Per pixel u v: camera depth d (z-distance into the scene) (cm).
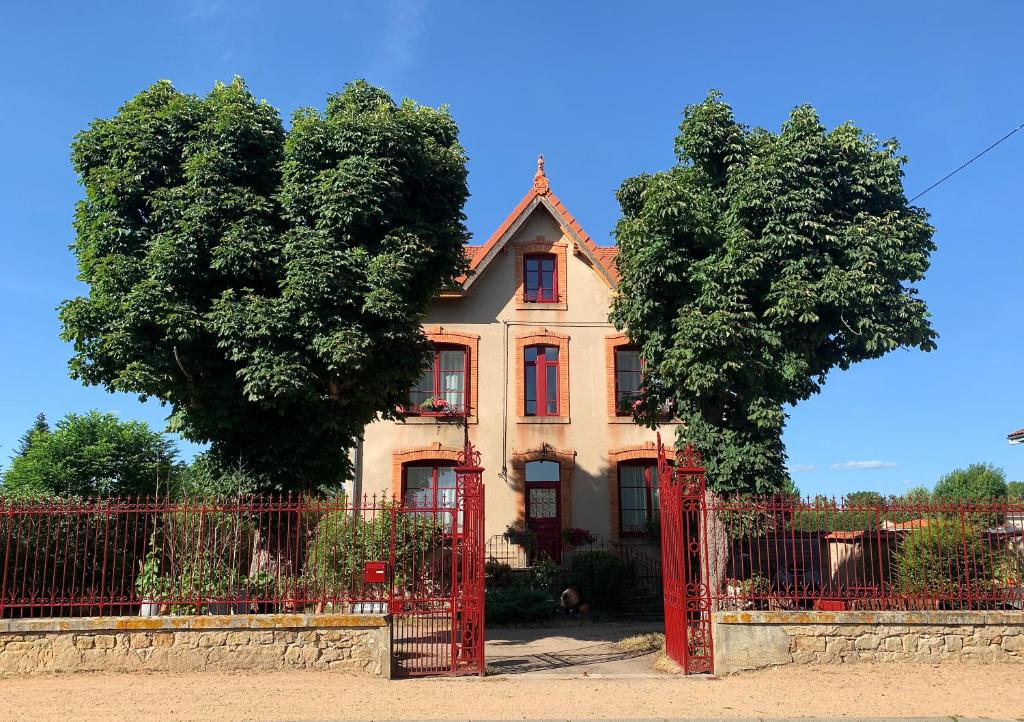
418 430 1956
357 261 1138
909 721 764
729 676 970
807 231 1248
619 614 1683
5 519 1025
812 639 991
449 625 1152
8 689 873
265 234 1138
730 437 1268
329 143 1184
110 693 855
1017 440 1830
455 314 2019
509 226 2030
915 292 1280
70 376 1123
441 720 764
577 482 1948
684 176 1319
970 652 991
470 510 1036
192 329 1084
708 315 1238
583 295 2050
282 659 961
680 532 1029
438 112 1343
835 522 1129
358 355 1102
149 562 1038
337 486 1332
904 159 1279
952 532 1053
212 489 1182
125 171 1141
